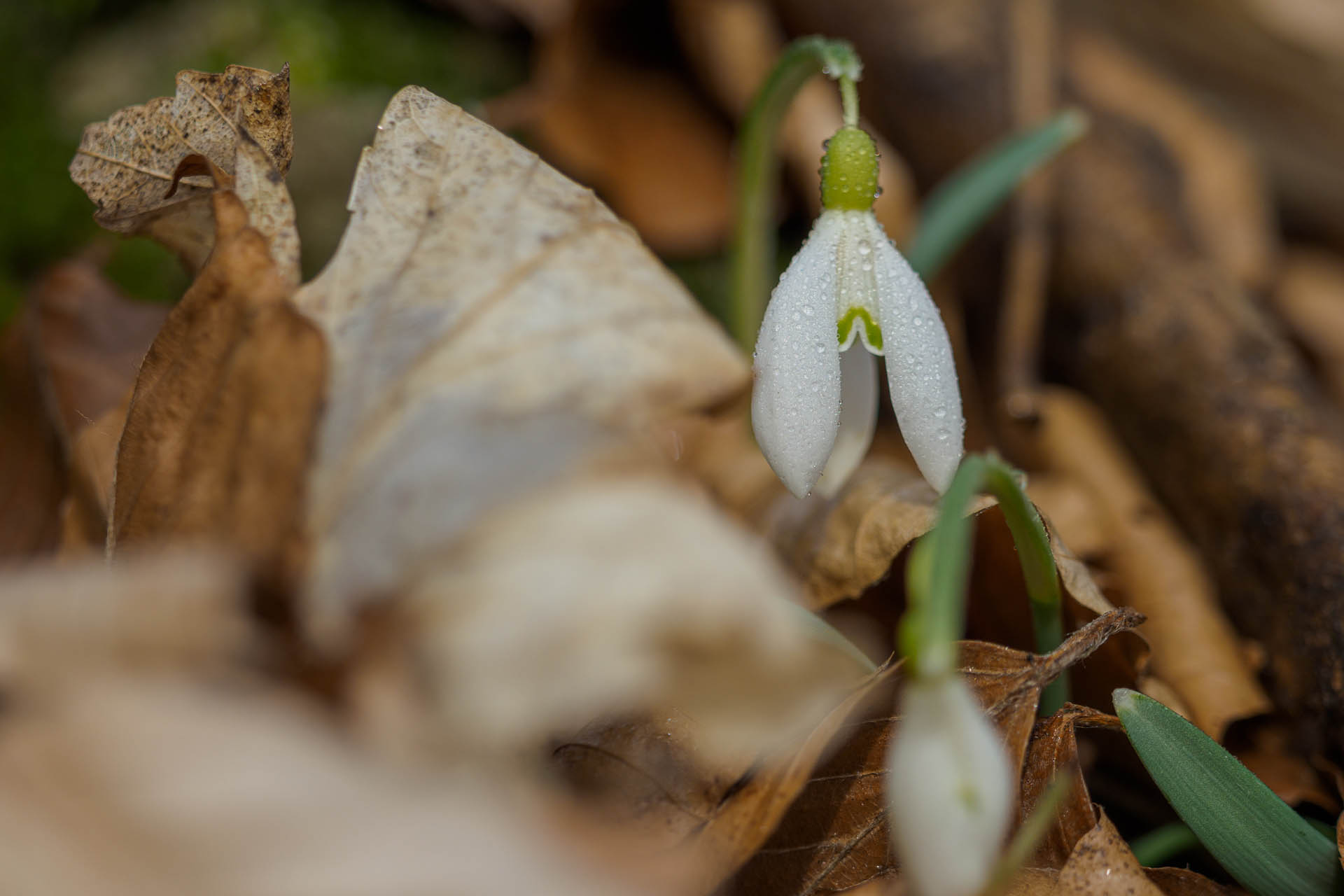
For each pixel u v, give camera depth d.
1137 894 0.21
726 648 0.21
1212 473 0.26
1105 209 0.29
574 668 0.21
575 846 0.20
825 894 0.21
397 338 0.22
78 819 0.19
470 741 0.20
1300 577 0.24
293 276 0.22
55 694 0.19
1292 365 0.27
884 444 0.28
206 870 0.19
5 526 0.25
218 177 0.22
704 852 0.21
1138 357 0.28
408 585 0.21
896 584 0.24
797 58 0.23
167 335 0.22
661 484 0.21
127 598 0.20
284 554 0.21
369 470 0.21
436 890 0.19
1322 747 0.23
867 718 0.21
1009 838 0.21
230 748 0.19
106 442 0.23
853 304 0.22
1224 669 0.24
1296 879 0.21
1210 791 0.21
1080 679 0.23
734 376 0.22
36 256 0.29
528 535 0.21
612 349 0.22
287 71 0.23
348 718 0.20
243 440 0.21
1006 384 0.29
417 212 0.22
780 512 0.24
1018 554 0.22
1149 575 0.25
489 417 0.21
